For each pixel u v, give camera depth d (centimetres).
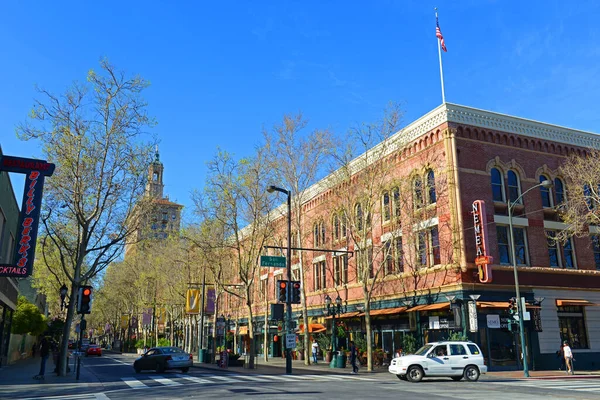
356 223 3269
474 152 3116
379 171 3150
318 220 4372
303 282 3675
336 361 3347
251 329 3325
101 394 1622
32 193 2217
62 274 4547
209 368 3353
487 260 2789
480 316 2850
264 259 2686
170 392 1647
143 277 5794
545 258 3164
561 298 3119
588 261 3322
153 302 6009
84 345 7419
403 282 3294
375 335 3562
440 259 3034
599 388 1786
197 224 4344
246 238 3775
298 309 4772
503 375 2555
